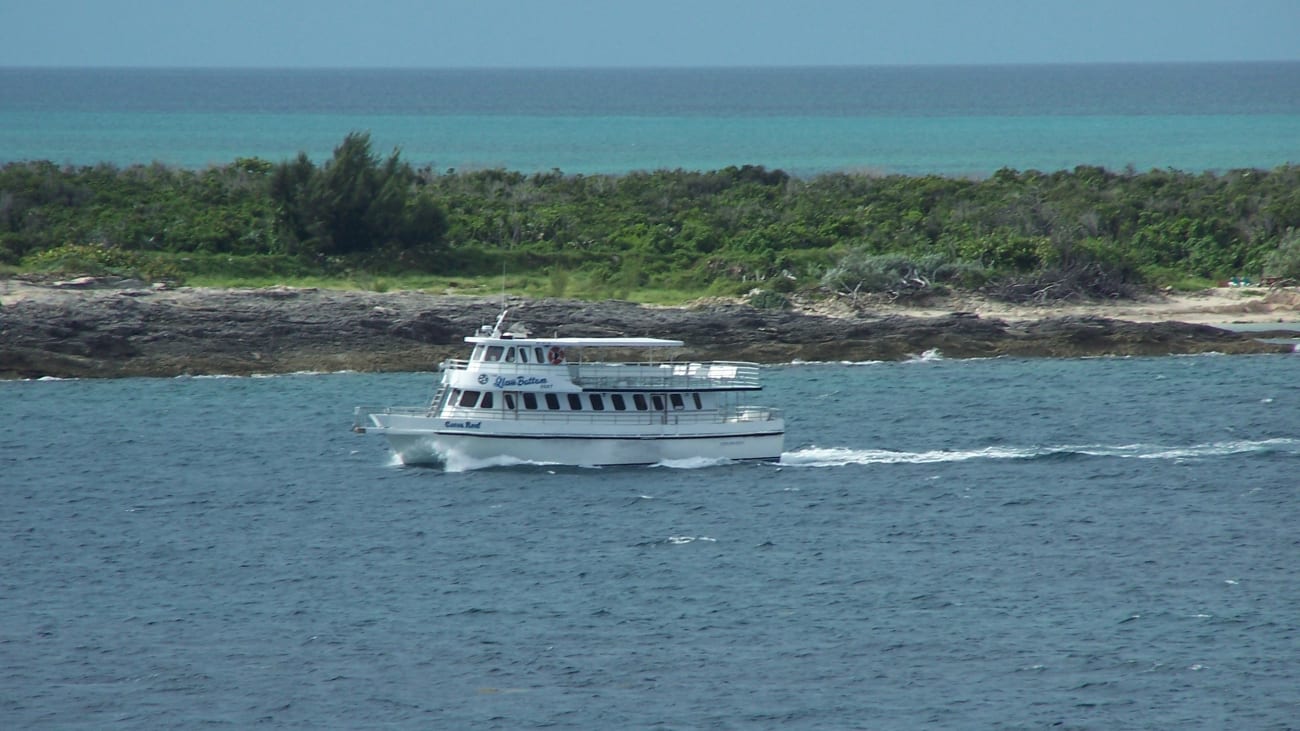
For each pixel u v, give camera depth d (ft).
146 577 619.26
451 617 576.61
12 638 552.41
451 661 535.60
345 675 523.70
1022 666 529.45
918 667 529.04
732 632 561.43
